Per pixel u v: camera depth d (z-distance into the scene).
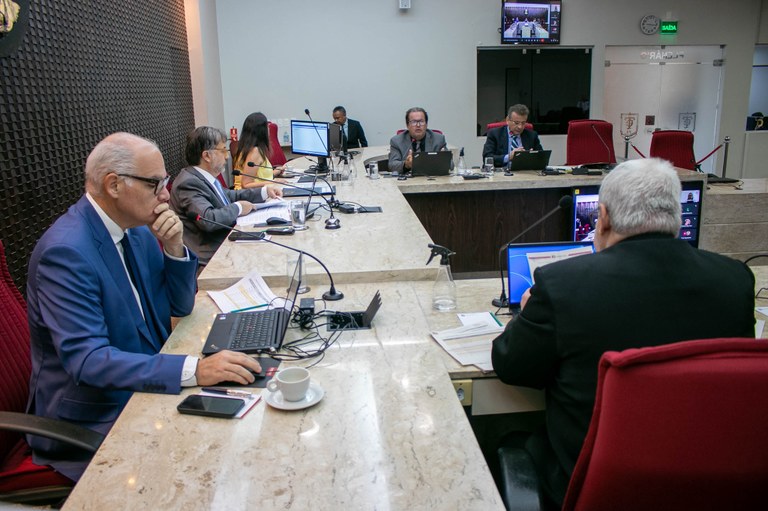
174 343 1.61
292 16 7.33
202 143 3.12
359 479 1.00
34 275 1.47
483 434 1.91
